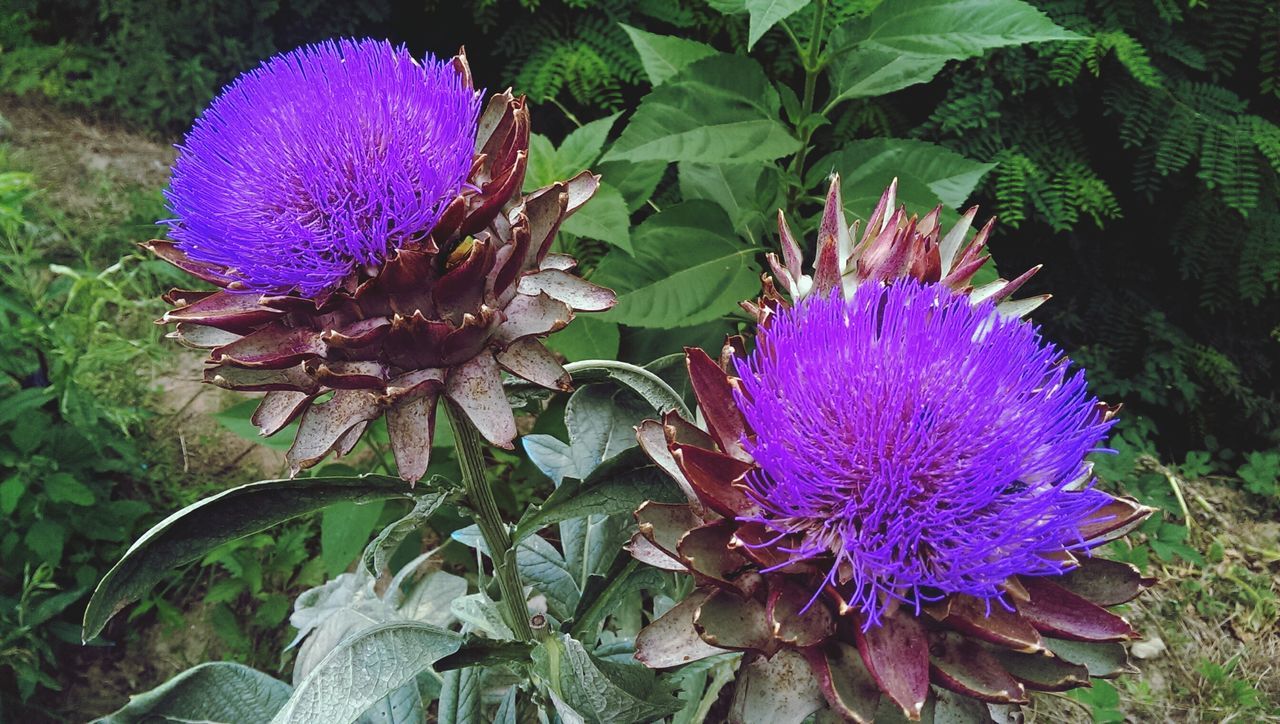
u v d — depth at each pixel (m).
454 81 0.31
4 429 0.64
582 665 0.34
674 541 0.29
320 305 0.29
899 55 0.51
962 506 0.27
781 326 0.30
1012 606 0.27
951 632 0.28
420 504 0.35
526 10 0.89
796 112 0.54
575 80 0.85
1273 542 0.76
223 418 0.56
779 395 0.29
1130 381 0.85
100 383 0.76
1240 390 0.83
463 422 0.34
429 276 0.30
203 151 0.31
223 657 0.64
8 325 0.65
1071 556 0.28
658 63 0.57
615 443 0.42
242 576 0.65
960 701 0.29
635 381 0.39
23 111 1.06
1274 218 0.78
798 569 0.28
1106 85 0.78
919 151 0.55
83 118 1.07
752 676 0.28
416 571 0.61
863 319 0.30
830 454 0.28
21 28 1.13
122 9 1.07
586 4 0.88
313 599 0.50
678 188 0.81
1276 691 0.65
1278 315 0.85
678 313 0.54
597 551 0.45
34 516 0.63
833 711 0.28
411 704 0.42
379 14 0.98
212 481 0.74
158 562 0.31
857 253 0.35
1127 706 0.62
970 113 0.77
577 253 0.76
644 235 0.55
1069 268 0.86
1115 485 0.78
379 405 0.30
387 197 0.29
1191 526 0.77
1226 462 0.86
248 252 0.29
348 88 0.30
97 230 0.91
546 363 0.31
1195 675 0.65
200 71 1.05
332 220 0.29
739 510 0.28
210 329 0.31
